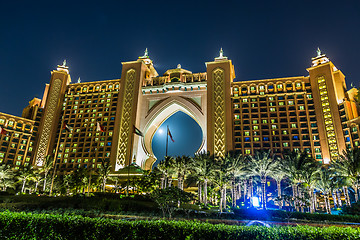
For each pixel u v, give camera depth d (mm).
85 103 129000
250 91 116750
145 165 121688
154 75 143750
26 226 12758
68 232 12711
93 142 118312
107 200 42469
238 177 69938
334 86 105500
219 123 109625
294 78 114500
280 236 12312
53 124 124500
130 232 12648
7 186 80812
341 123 98875
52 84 132625
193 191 87062
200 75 125062
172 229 12727
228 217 39875
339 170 57656
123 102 122812
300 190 66562
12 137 116625
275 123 107562
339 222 39562
